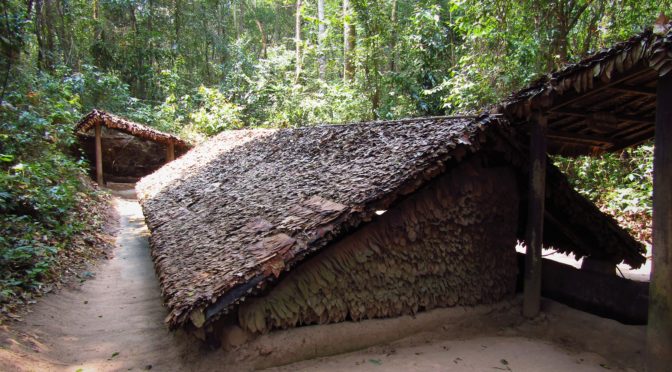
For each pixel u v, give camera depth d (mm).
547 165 4652
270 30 32250
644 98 4344
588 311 4672
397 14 16969
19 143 9047
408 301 4246
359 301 4008
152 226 5848
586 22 10094
